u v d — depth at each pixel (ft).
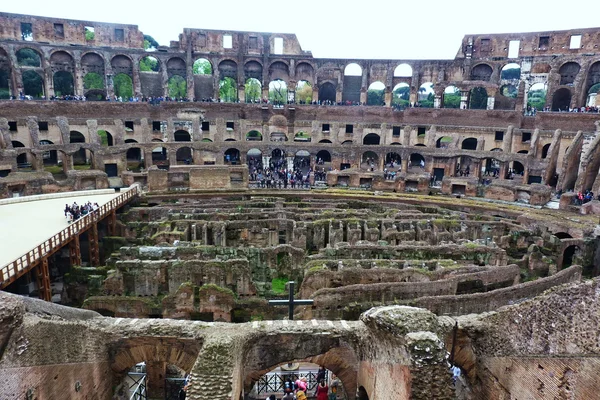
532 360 48.52
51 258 120.78
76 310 61.87
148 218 146.92
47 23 221.05
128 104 223.30
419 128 236.02
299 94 367.86
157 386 72.74
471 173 204.74
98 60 239.91
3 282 82.02
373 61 255.09
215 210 145.59
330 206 165.37
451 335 57.11
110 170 194.70
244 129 228.63
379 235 130.82
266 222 131.64
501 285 98.07
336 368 60.59
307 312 85.81
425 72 251.80
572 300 44.65
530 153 196.95
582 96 224.12
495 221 138.62
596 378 40.91
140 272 94.07
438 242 129.90
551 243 130.00
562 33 224.74
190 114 233.76
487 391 56.49
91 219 121.49
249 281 94.32
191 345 56.90
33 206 140.97
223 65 262.06
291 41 261.44
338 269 96.58
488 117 223.51
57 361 49.83
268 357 58.39
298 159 246.47
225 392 47.03
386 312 51.34
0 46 208.33
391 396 49.29
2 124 177.06
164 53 244.63
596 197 163.43
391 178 197.16
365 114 242.99
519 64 236.63
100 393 57.11
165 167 213.87
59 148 182.29
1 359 42.45
